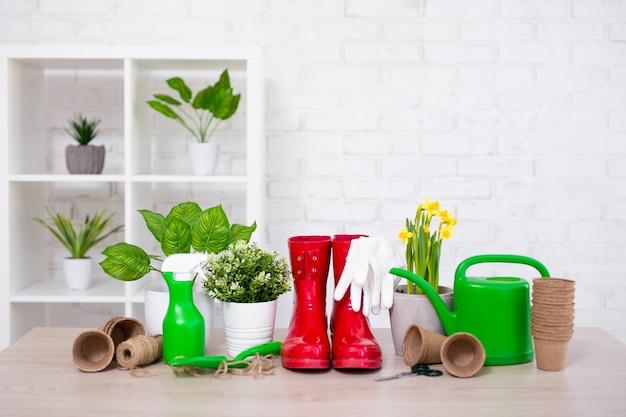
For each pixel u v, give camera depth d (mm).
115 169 2842
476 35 2785
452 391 1254
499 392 1249
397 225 2818
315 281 1399
